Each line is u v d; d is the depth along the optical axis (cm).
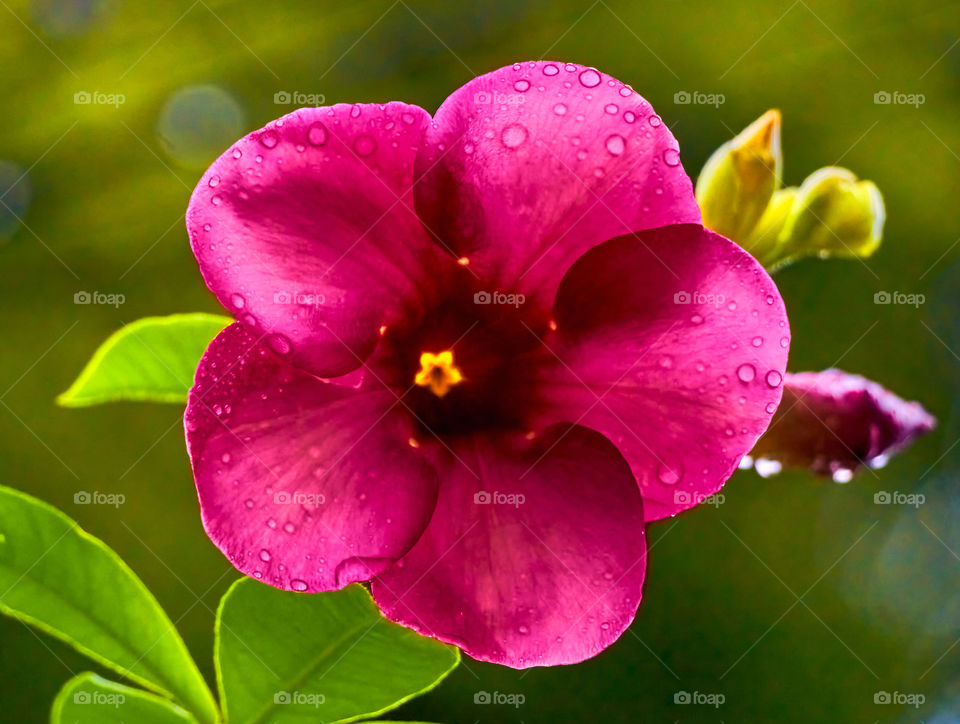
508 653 35
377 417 35
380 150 35
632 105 35
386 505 35
